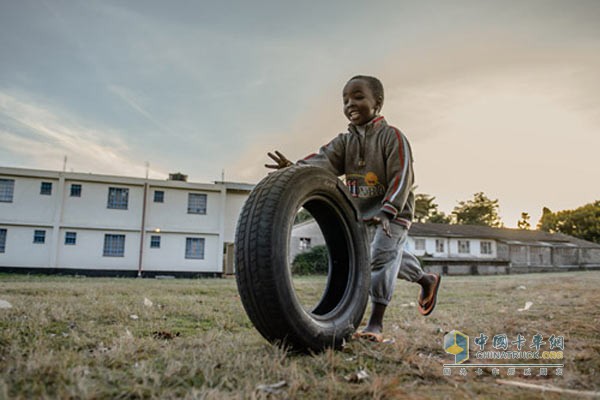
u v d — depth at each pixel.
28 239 21.19
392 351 2.36
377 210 3.04
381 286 2.88
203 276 22.64
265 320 2.12
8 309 3.74
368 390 1.64
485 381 1.94
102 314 3.68
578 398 1.69
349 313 2.55
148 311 4.03
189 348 2.33
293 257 24.27
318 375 1.89
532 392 1.76
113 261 21.89
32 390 1.53
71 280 13.66
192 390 1.55
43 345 2.21
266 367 1.91
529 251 36.66
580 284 10.97
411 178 2.92
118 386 1.61
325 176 2.54
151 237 22.45
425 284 3.41
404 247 3.27
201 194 23.30
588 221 49.62
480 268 30.11
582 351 2.50
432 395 1.68
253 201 2.22
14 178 21.25
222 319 3.61
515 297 6.70
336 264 2.78
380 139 3.02
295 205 2.27
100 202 22.00
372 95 3.03
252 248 2.09
